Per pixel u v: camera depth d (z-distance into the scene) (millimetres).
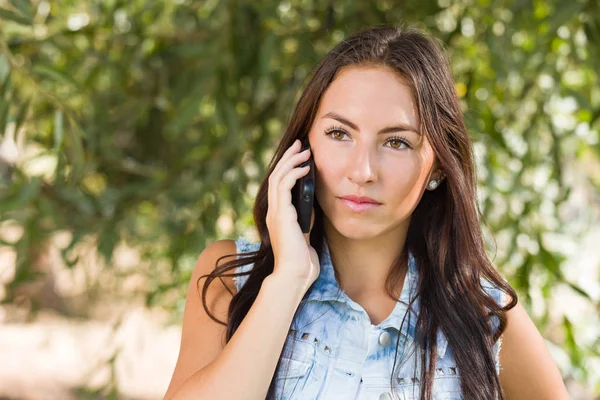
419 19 3322
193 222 3486
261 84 3453
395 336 1673
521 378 1787
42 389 6410
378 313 1705
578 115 3301
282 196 1604
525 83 3230
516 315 1777
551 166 3352
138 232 3830
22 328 7625
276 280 1562
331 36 3365
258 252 1705
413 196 1604
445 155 1621
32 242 3227
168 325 3750
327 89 1610
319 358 1637
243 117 3551
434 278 1710
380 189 1567
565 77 3441
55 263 4102
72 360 7020
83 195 3324
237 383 1491
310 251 1641
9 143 3746
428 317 1677
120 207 3557
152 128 3922
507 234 3293
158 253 3770
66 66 3410
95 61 3492
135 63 3533
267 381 1521
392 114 1559
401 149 1588
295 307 1565
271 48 3125
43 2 3369
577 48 3186
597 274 3393
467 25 3359
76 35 3361
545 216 3375
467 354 1656
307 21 3350
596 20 2879
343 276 1725
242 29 3266
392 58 1578
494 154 3305
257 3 3156
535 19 3025
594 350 3141
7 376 6605
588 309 3404
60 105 2719
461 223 1696
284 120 3488
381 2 3381
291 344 1649
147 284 3850
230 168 3451
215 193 3424
